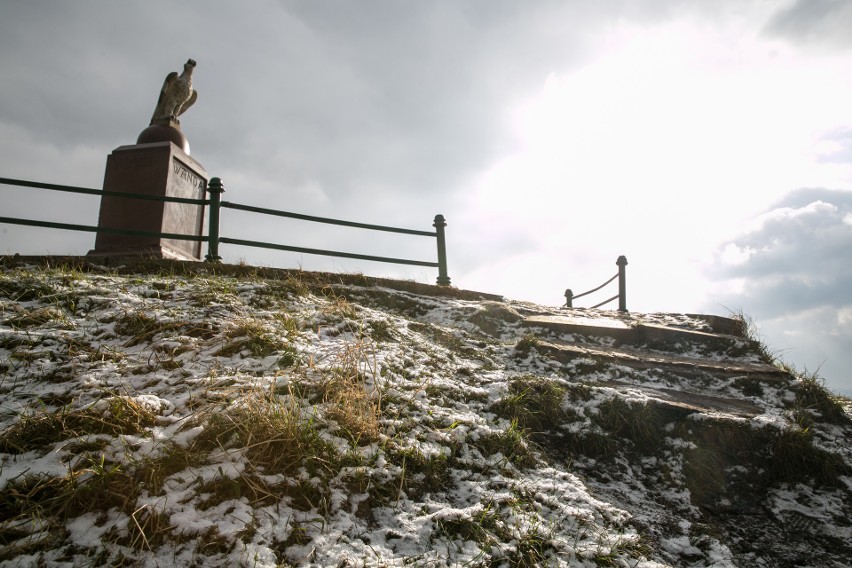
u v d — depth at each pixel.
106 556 2.02
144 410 2.71
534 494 2.89
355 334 4.39
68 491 2.19
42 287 4.31
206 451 2.53
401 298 6.35
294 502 2.38
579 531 2.69
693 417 4.00
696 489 3.53
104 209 7.71
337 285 6.13
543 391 4.04
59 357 3.31
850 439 4.29
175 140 8.34
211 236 6.53
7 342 3.37
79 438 2.47
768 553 3.05
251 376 3.26
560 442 3.72
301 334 4.09
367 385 3.40
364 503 2.50
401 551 2.30
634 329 6.14
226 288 4.88
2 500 2.14
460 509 2.61
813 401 4.71
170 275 5.48
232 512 2.24
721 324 6.85
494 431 3.32
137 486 2.28
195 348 3.59
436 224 8.45
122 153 7.90
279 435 2.61
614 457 3.72
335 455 2.66
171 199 6.52
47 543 2.03
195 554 2.06
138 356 3.46
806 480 3.70
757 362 5.79
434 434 3.11
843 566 3.01
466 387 3.88
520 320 6.18
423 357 4.25
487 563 2.32
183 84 8.62
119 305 4.12
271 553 2.10
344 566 2.13
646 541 2.81
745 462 3.79
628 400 4.05
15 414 2.68
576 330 6.05
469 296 7.28
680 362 5.28
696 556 2.84
